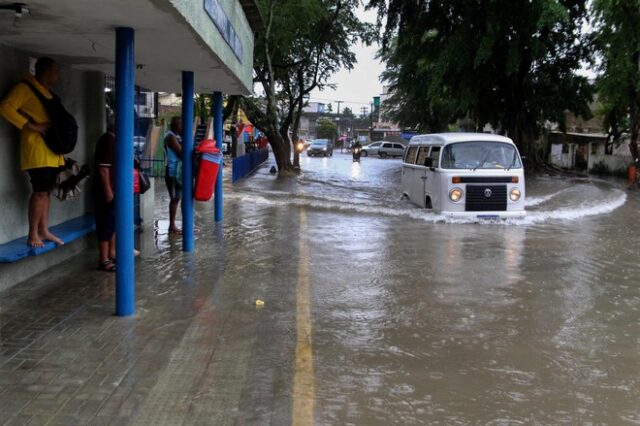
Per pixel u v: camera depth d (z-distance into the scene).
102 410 3.63
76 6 4.35
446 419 3.73
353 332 5.29
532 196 18.98
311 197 16.95
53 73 5.89
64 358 4.40
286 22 24.23
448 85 27.27
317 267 7.78
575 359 4.78
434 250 9.16
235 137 30.92
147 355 4.51
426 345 5.02
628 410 3.90
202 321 5.37
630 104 24.39
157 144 20.23
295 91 29.66
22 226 6.34
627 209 15.61
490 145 12.72
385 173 29.72
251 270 7.42
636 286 7.14
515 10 22.48
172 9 4.38
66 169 6.24
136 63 7.25
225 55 7.22
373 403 3.92
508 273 7.70
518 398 4.05
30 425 3.41
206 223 11.35
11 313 5.37
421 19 25.92
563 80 29.69
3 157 5.92
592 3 24.06
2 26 5.05
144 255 8.13
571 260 8.60
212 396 3.89
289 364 4.49
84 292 6.05
